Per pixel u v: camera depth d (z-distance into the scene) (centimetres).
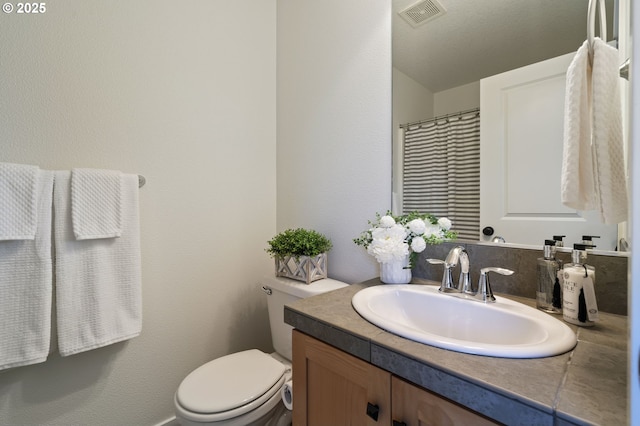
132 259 113
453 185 104
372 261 125
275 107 174
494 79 96
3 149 96
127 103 120
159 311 129
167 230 131
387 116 122
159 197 129
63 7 106
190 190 138
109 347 115
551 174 84
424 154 112
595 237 76
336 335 70
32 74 100
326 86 145
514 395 44
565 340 58
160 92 129
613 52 60
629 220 27
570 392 44
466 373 49
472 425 49
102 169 110
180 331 135
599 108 59
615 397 43
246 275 159
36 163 101
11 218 89
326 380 73
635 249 27
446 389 51
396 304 95
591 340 60
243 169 159
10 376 97
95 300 104
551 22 85
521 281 89
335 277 141
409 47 116
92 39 112
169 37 131
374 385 62
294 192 162
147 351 125
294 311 82
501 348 55
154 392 127
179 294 135
